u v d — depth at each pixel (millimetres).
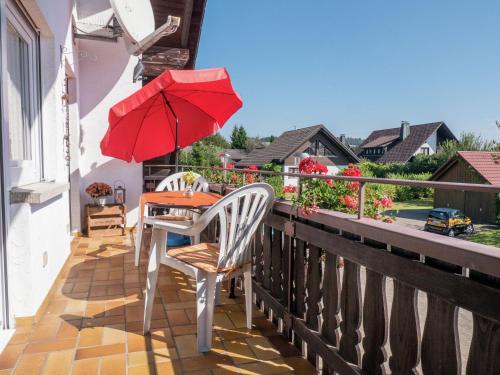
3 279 2361
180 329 2482
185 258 2357
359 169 2330
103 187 5316
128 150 4137
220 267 2227
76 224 5316
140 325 2533
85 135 5555
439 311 1253
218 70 3100
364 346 1680
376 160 40312
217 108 4055
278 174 2609
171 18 4125
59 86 3709
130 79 5715
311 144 26188
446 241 1209
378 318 1587
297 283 2303
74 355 2133
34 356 2111
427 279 1276
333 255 1916
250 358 2150
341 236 1820
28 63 3109
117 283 3371
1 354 2125
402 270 1394
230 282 3098
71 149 5238
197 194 3395
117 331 2439
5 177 2334
